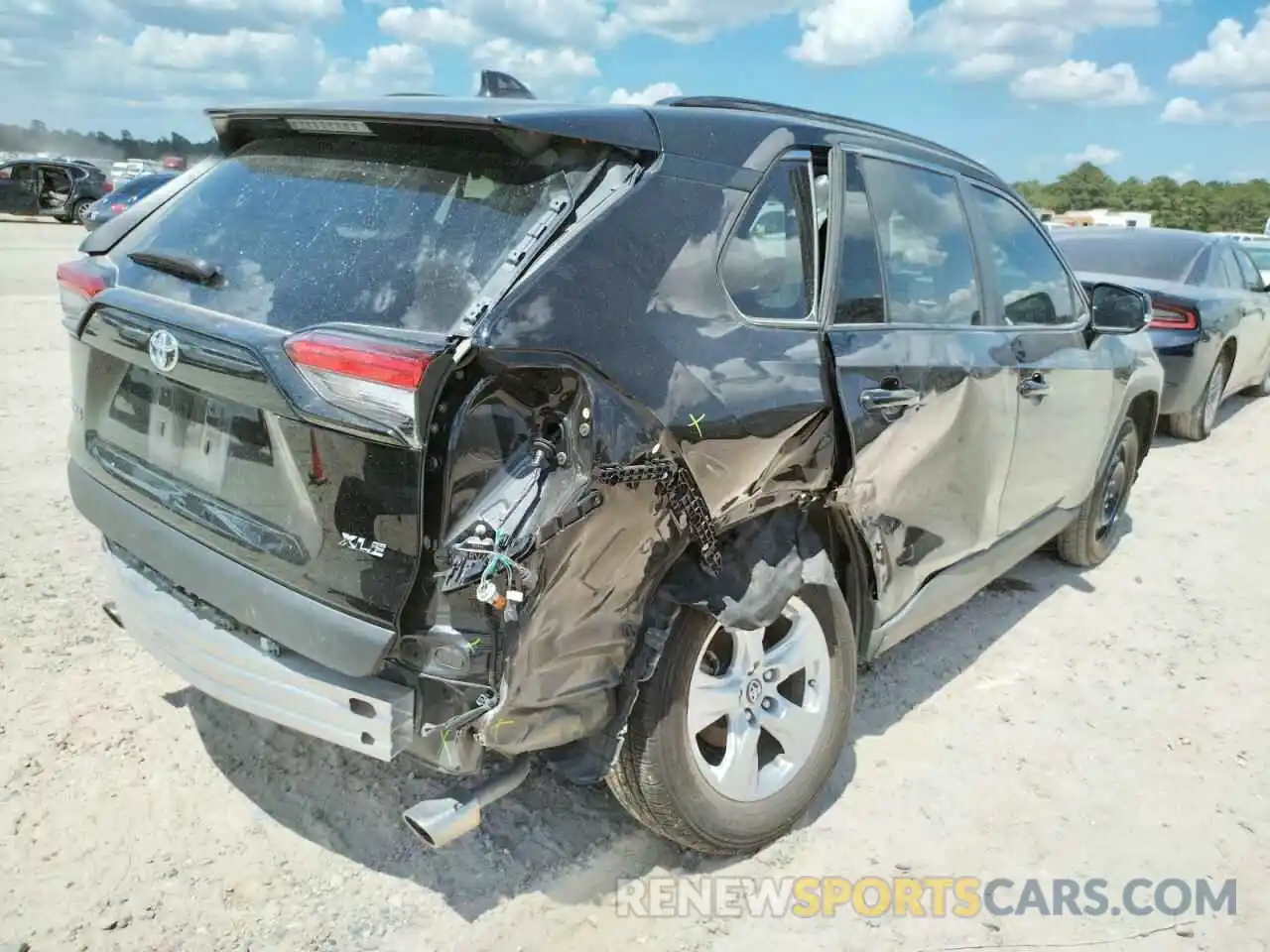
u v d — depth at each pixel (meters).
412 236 2.47
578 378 2.27
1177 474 7.45
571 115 2.48
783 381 2.71
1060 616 4.84
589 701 2.42
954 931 2.76
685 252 2.56
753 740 2.87
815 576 2.88
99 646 3.86
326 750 3.32
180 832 2.90
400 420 2.12
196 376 2.45
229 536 2.50
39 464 5.90
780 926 2.74
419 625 2.22
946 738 3.70
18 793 2.99
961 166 3.92
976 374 3.51
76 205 26.25
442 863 2.87
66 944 2.47
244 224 2.76
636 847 3.00
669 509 2.44
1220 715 3.96
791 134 2.98
